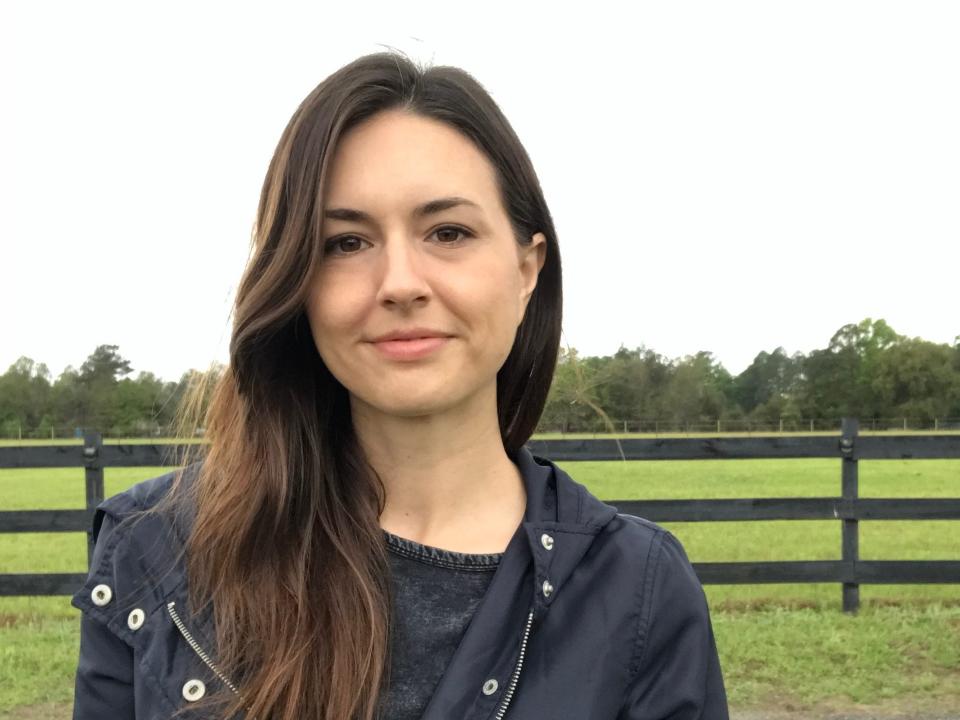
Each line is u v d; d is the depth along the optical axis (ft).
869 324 230.68
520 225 3.86
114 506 4.06
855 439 19.26
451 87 3.65
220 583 3.66
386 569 3.70
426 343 3.48
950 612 19.47
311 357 3.98
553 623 3.61
